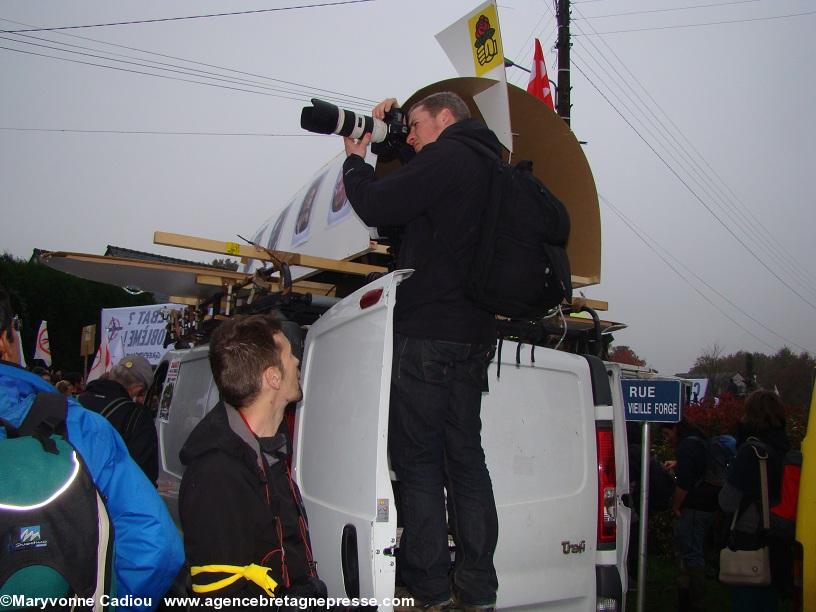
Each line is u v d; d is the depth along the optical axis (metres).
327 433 2.91
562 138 3.62
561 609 3.40
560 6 11.56
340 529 2.64
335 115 2.79
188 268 4.57
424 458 2.60
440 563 2.50
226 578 1.91
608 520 3.60
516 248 2.55
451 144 2.61
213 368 2.26
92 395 4.07
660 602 6.80
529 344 3.55
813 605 3.77
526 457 3.41
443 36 3.59
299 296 3.55
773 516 4.25
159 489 4.77
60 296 16.55
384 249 4.01
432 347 2.57
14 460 1.66
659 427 9.88
